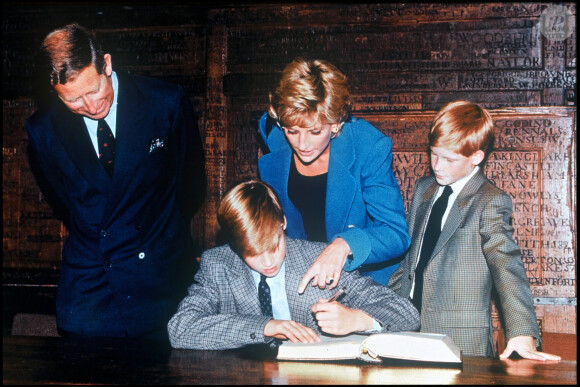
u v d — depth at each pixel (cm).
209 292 185
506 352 194
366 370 140
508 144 322
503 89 324
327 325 160
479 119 230
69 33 185
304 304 185
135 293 212
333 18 338
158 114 218
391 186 217
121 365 146
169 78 356
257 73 346
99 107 194
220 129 349
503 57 323
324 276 181
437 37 328
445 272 226
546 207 319
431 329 225
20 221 369
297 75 193
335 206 218
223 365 146
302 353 152
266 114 242
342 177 215
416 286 234
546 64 320
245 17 346
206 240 349
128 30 359
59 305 212
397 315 170
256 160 348
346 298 184
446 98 329
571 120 315
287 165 226
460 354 154
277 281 189
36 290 366
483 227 220
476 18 324
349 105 205
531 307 202
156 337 218
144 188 214
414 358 148
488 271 222
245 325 164
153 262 215
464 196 230
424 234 239
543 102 321
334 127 210
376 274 241
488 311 224
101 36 362
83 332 210
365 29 335
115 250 212
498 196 224
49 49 182
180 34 354
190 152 234
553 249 319
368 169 217
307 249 193
